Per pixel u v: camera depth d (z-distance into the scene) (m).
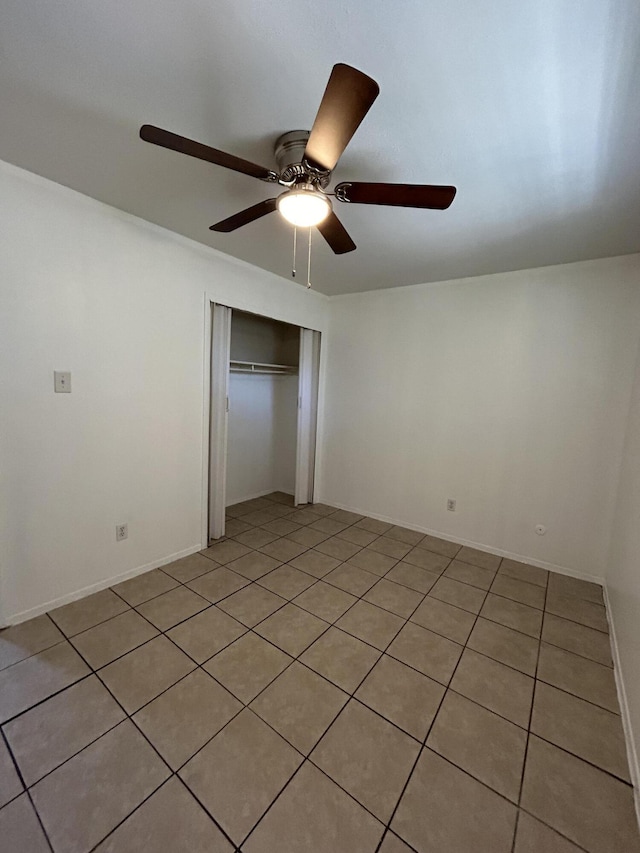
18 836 1.07
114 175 1.79
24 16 0.98
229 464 3.97
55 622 1.99
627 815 1.19
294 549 3.00
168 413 2.57
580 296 2.60
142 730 1.40
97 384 2.18
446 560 2.90
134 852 1.04
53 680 1.61
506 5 0.91
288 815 1.15
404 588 2.48
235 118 1.35
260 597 2.30
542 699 1.62
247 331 4.00
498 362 2.94
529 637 2.03
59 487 2.07
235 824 1.12
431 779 1.27
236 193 1.92
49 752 1.30
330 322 3.91
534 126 1.30
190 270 2.57
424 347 3.30
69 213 1.97
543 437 2.79
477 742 1.41
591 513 2.63
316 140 1.10
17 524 1.93
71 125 1.43
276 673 1.70
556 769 1.32
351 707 1.54
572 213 1.90
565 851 1.09
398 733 1.44
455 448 3.19
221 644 1.87
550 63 1.05
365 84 0.90
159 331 2.45
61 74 1.17
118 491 2.34
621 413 2.50
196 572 2.58
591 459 2.62
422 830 1.13
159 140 1.13
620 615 1.92
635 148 1.37
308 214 1.45
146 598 2.24
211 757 1.31
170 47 1.07
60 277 1.97
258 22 0.98
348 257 2.66
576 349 2.63
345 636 1.98
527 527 2.88
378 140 1.40
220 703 1.53
